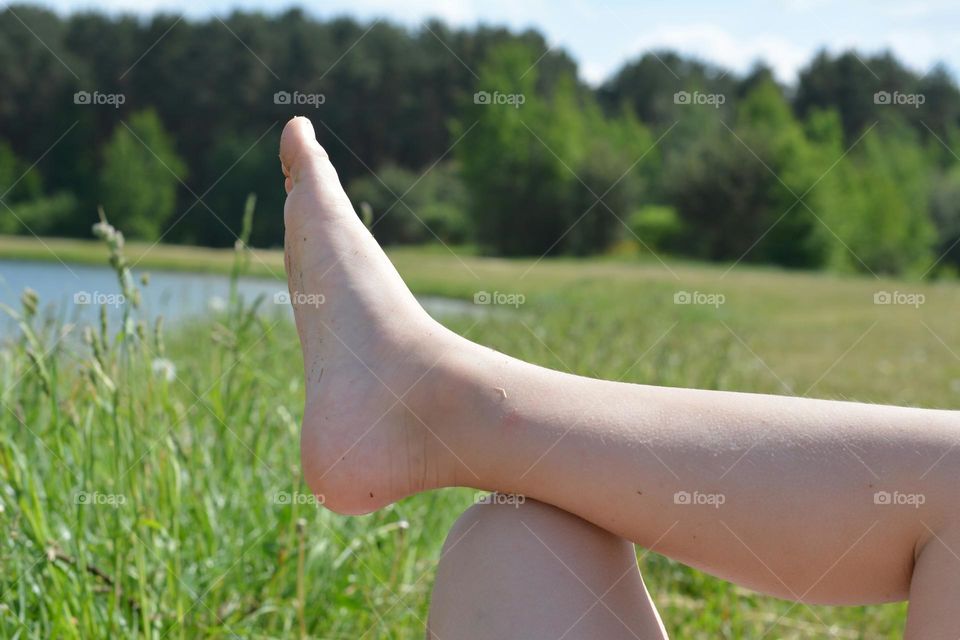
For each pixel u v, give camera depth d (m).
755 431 0.84
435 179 19.28
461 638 0.84
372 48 20.83
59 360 1.45
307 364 1.04
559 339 2.65
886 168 19.38
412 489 0.96
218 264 9.58
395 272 1.07
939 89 21.89
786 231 17.69
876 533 0.80
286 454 1.61
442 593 0.89
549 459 0.86
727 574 0.85
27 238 16.95
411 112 20.88
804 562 0.82
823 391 3.27
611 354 2.54
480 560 0.86
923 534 0.80
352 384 0.97
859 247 17.70
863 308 8.64
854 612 1.65
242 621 1.31
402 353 0.97
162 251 13.92
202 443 1.52
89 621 1.08
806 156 18.16
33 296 1.25
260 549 1.42
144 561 1.21
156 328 1.30
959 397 3.69
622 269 13.59
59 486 1.27
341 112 20.22
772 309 8.21
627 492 0.84
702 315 5.57
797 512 0.81
